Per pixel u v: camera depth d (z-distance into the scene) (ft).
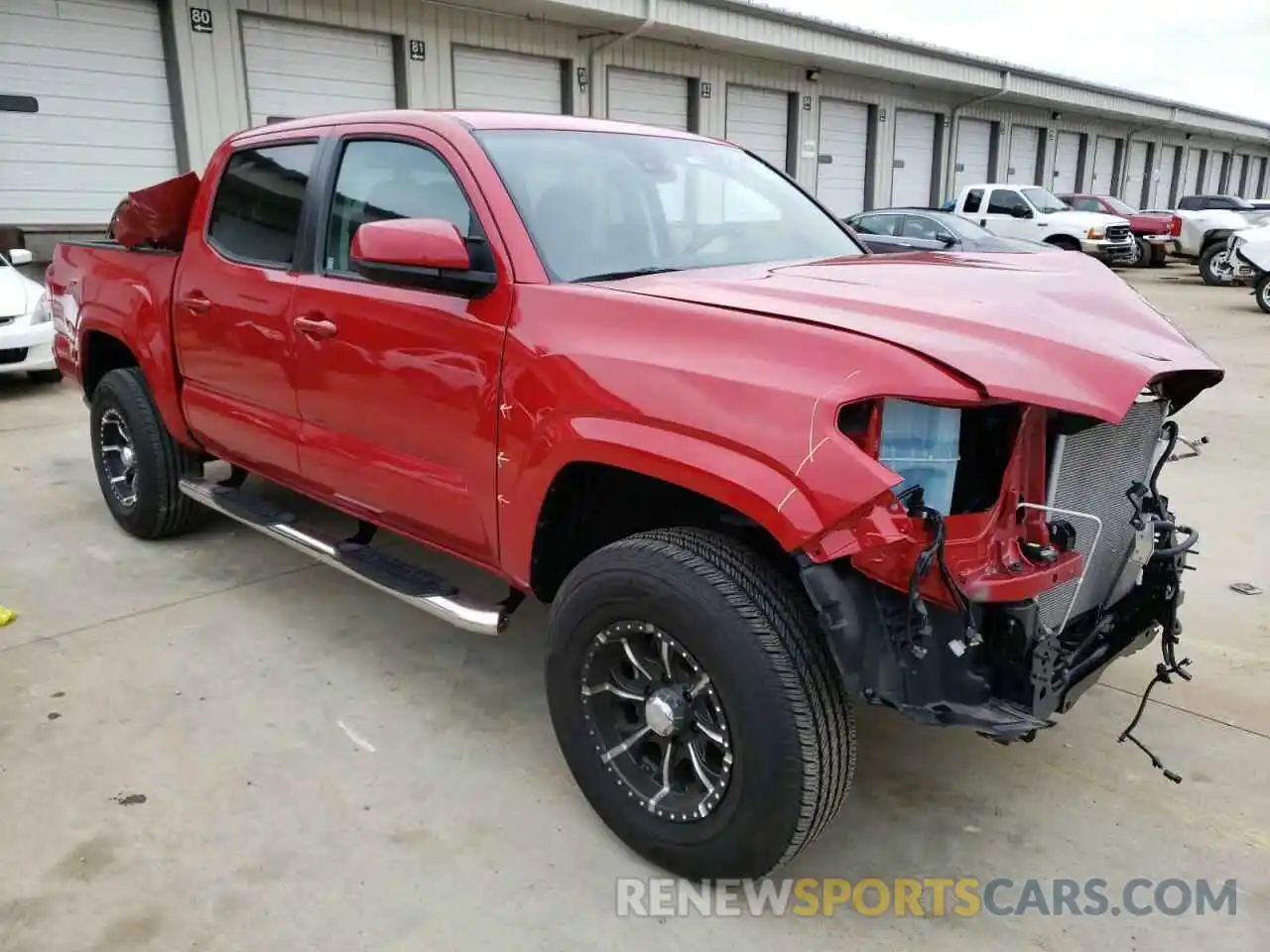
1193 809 9.37
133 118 39.45
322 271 11.28
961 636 7.07
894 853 8.78
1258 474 20.40
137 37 39.04
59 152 37.88
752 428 7.04
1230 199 86.17
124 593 14.17
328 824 9.04
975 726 6.98
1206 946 7.68
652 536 8.00
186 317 13.52
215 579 14.70
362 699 11.30
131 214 14.60
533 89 53.31
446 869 8.47
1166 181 131.64
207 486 14.42
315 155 11.68
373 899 8.09
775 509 6.84
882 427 6.88
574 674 8.60
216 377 13.19
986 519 7.16
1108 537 8.52
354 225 10.99
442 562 15.25
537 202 9.65
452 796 9.49
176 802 9.33
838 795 7.51
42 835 8.84
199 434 14.24
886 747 10.47
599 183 10.35
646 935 7.74
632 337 8.02
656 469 7.57
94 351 16.48
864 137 77.71
